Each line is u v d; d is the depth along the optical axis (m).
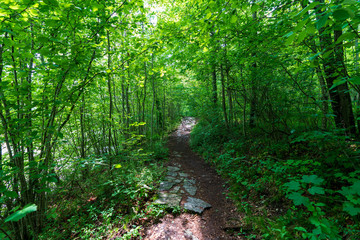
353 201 1.32
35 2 1.84
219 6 2.33
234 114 8.55
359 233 2.08
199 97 9.87
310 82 3.99
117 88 8.31
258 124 5.81
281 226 2.65
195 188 4.73
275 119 4.54
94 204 4.05
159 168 6.07
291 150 4.39
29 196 2.73
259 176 4.16
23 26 2.25
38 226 3.09
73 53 2.26
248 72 5.20
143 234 2.99
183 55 6.91
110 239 2.93
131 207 3.63
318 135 2.66
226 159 5.83
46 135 2.81
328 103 3.80
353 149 2.81
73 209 3.93
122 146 6.94
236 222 3.14
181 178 5.44
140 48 3.29
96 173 5.54
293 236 2.43
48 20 1.99
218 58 5.35
